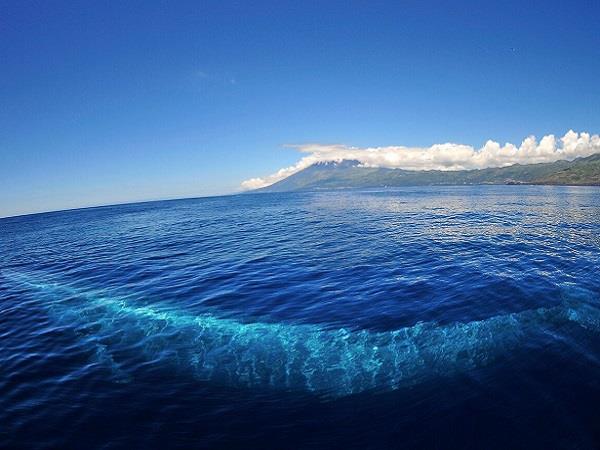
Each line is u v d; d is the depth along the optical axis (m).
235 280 22.45
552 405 9.09
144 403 10.22
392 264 24.66
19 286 24.83
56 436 9.02
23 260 35.19
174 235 46.28
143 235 48.69
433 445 8.08
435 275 21.39
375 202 98.94
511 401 9.34
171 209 111.12
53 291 22.67
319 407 9.69
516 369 10.70
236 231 46.81
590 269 21.23
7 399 10.72
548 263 23.09
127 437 8.88
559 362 10.91
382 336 13.49
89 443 8.73
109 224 70.69
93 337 14.94
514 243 30.53
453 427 8.59
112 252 35.66
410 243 32.22
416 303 16.80
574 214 51.84
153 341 14.14
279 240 37.03
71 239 50.38
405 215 58.75
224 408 9.85
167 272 25.56
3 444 8.78
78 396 10.70
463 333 13.23
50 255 36.97
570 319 13.83
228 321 15.80
